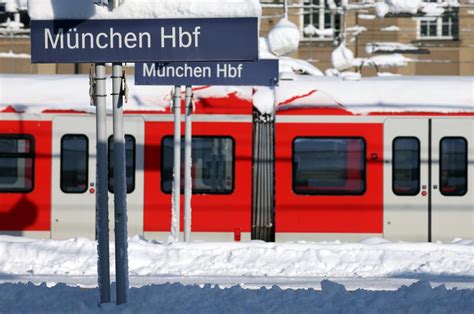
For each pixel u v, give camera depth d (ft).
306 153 91.76
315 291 48.11
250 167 91.56
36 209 91.86
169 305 44.19
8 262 72.02
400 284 63.67
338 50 157.69
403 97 92.02
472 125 91.71
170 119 91.56
